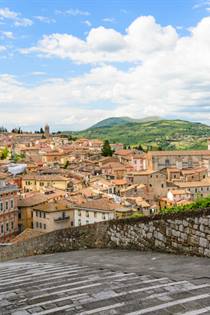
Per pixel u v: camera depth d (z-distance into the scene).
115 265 12.16
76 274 10.93
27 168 151.00
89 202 82.69
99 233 16.36
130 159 181.38
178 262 11.48
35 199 87.00
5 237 78.06
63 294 8.58
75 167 155.62
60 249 18.36
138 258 12.90
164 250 13.19
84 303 7.80
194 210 12.09
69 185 118.62
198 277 9.43
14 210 81.50
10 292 9.22
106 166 150.50
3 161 174.25
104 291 8.55
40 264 14.56
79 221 81.88
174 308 7.21
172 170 142.75
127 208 81.12
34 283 10.11
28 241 20.69
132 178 129.00
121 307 7.43
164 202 110.75
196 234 11.99
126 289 8.61
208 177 139.12
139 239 14.30
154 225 13.60
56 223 80.12
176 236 12.70
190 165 166.50
